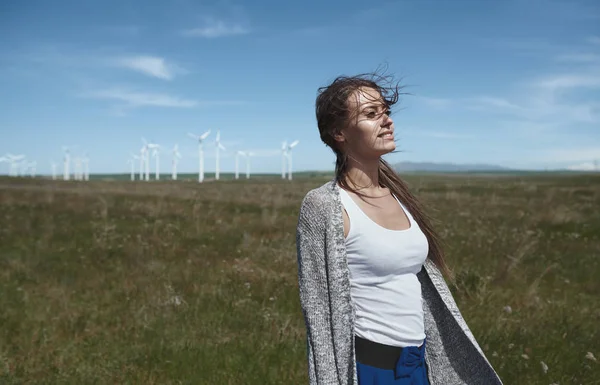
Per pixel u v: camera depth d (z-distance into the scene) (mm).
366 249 1954
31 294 7316
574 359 4785
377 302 1964
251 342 5348
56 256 9883
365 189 2100
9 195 22641
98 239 11242
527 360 4727
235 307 6590
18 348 5383
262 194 25047
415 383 1979
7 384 4488
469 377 2113
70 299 7141
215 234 12391
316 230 1948
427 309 2174
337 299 1898
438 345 2154
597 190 26719
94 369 4801
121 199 21688
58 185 39625
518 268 8578
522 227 13078
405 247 1982
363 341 1951
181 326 5934
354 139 2057
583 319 6094
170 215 16172
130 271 8664
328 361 1871
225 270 8672
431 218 2309
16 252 10289
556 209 16547
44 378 4656
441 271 2287
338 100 2041
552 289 7715
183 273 8328
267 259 9461
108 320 6199
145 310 6531
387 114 2104
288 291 7355
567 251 10414
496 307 6523
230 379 4496
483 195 25266
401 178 2230
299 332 5707
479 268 8406
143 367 4820
